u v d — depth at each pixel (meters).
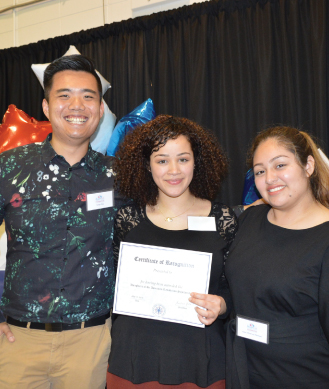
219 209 1.50
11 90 3.77
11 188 1.50
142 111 2.27
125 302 1.37
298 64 2.61
